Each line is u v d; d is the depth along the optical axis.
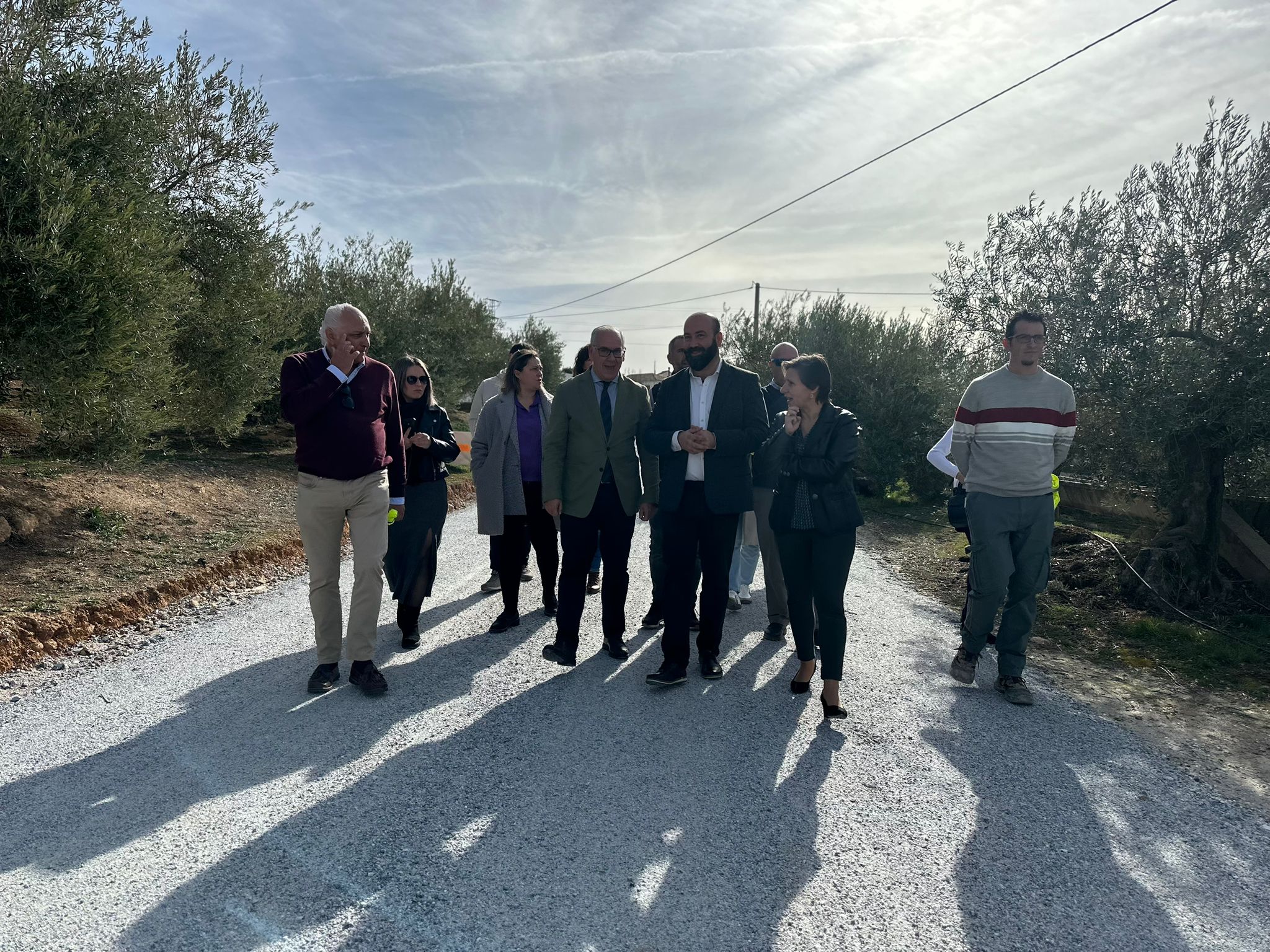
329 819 2.76
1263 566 6.14
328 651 4.01
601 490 4.36
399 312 16.55
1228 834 2.80
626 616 5.54
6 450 7.60
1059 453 4.04
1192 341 5.92
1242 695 4.21
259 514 8.59
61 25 6.97
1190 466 6.11
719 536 4.17
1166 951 2.17
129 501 7.70
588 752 3.35
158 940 2.11
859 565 7.75
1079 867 2.57
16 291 5.56
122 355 6.14
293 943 2.12
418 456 4.73
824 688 3.76
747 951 2.14
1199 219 5.88
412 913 2.26
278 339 11.46
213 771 3.10
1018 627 4.04
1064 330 6.43
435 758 3.26
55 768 3.09
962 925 2.27
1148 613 5.70
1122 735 3.65
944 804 2.96
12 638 4.35
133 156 7.15
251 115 9.62
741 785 3.07
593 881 2.44
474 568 7.12
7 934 2.11
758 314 16.95
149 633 4.93
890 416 12.62
